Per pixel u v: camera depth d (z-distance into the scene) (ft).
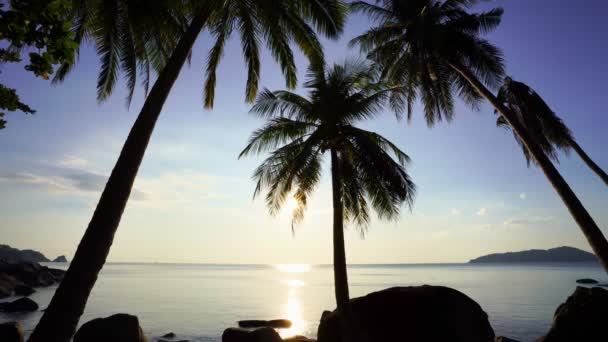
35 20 12.32
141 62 36.24
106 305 131.34
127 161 20.92
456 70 63.16
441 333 28.68
